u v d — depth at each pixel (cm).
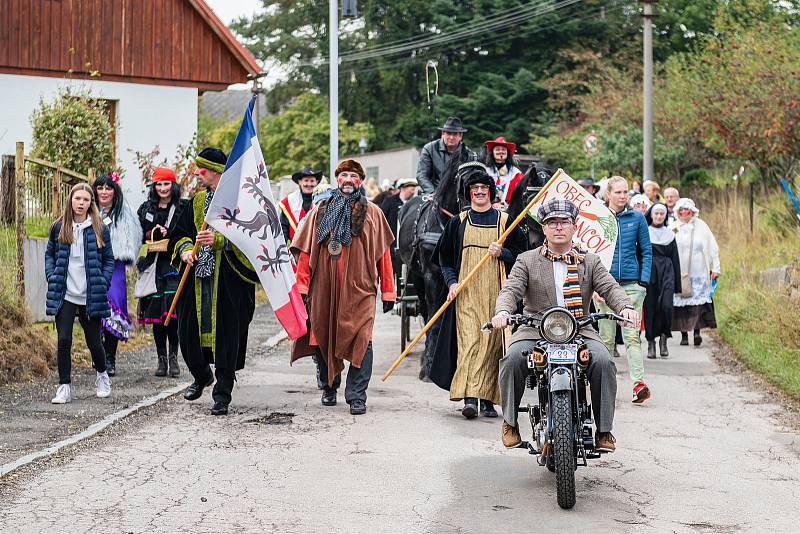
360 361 1073
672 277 1541
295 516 707
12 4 2677
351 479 804
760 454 912
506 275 1041
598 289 807
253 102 1061
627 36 5394
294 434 961
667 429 1017
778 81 2764
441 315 1107
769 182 2927
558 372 736
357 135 5797
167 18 2850
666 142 3684
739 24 3055
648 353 1548
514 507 736
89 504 728
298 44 6303
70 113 2194
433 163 1382
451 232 1055
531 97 5222
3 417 1004
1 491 757
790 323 1523
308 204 1424
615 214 1258
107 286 1096
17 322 1279
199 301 1053
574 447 740
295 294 1083
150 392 1158
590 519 709
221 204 1041
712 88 2953
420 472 828
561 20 5425
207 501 739
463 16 5612
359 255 1091
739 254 2345
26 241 1370
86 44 2759
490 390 1024
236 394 1177
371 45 5953
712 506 746
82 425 977
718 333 1783
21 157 1360
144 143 2830
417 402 1135
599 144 3788
